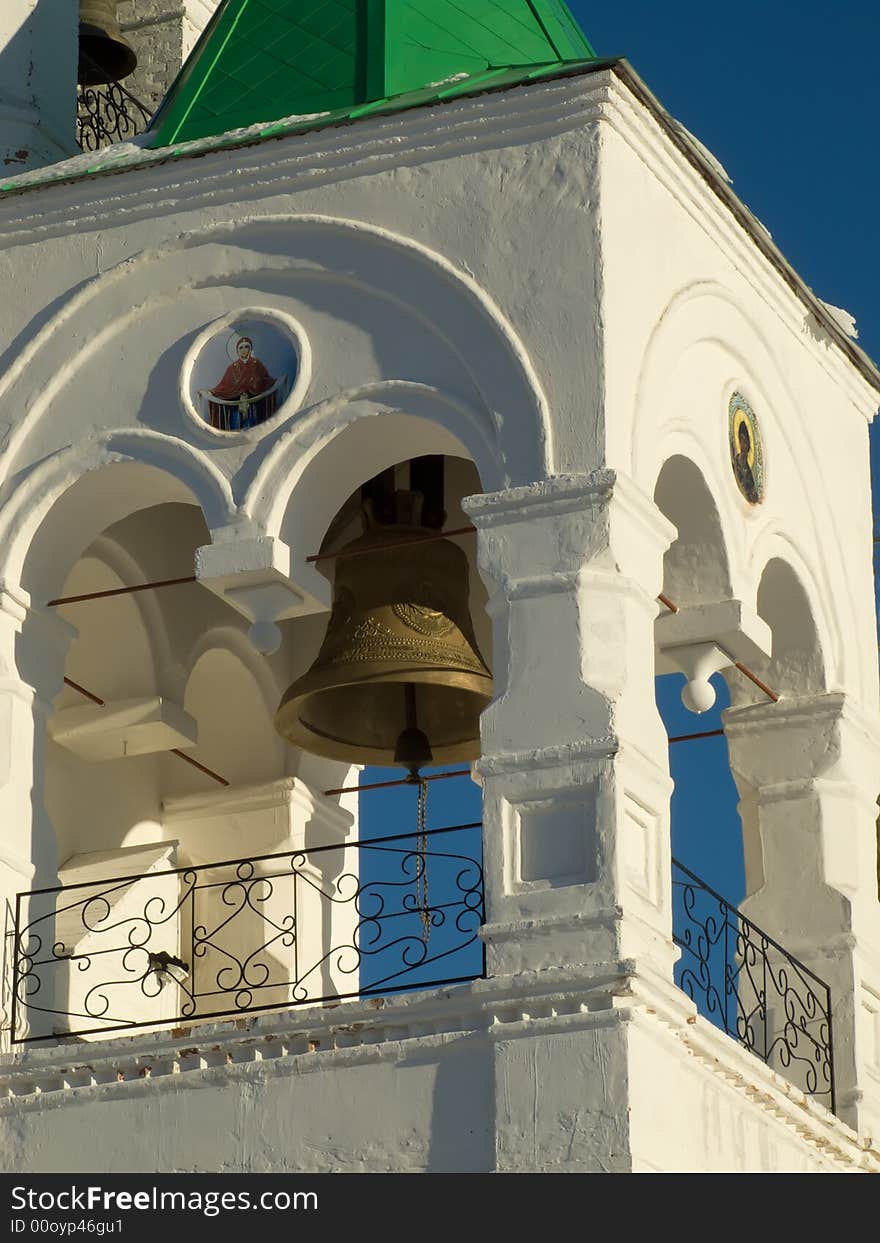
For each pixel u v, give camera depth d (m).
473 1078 21.25
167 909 25.25
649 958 21.25
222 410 23.09
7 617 23.22
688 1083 21.42
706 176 23.80
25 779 23.08
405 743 23.81
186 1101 21.78
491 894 21.50
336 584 23.72
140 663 25.08
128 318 23.50
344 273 23.09
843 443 25.52
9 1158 21.97
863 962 24.16
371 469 23.05
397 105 23.22
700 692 23.62
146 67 28.31
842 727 24.55
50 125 25.98
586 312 22.48
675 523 23.69
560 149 22.89
